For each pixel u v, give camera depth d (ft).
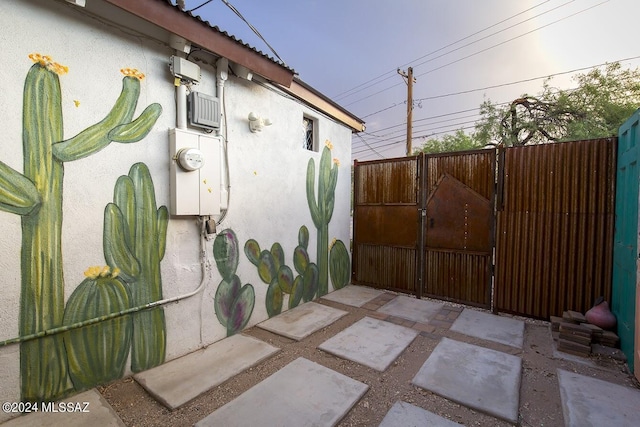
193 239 8.93
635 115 8.06
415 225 14.69
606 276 10.33
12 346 5.88
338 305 13.37
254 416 6.15
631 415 6.22
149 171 7.84
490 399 6.73
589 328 9.21
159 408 6.47
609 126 34.68
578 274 10.83
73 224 6.59
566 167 11.05
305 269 13.47
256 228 10.98
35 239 6.09
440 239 13.96
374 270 16.25
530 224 11.73
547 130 38.65
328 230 14.99
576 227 10.85
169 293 8.35
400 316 11.99
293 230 12.73
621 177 9.46
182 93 8.34
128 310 7.45
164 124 8.13
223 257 9.79
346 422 6.13
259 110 10.91
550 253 11.35
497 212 12.46
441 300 14.02
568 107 36.68
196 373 7.71
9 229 5.78
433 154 14.10
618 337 9.07
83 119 6.66
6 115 5.67
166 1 6.90
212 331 9.52
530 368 8.21
